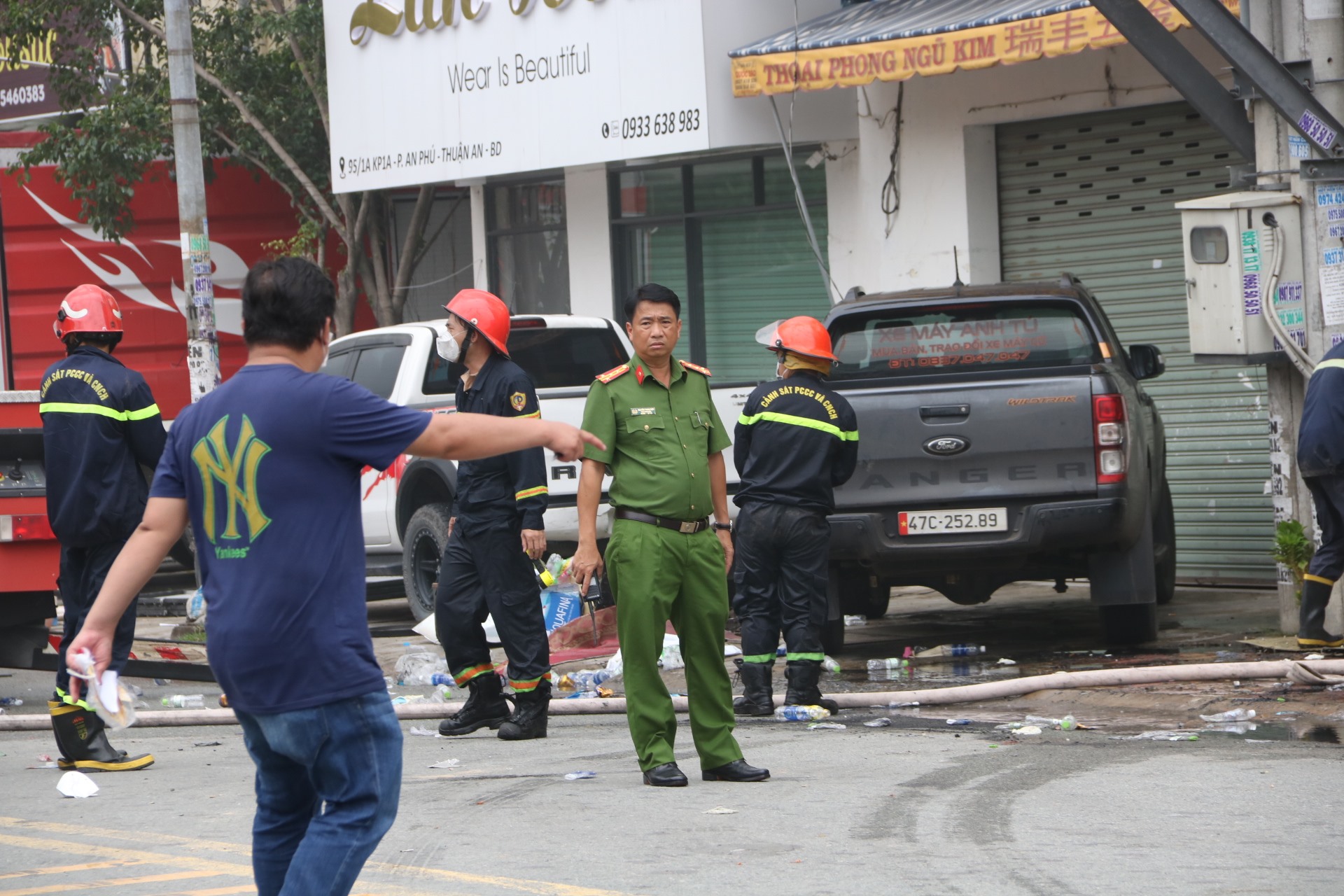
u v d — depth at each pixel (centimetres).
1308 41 1772
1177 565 2511
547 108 2923
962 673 1762
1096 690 1595
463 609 1519
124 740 1603
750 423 1523
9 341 3816
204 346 2477
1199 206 1805
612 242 3186
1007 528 1750
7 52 3672
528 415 1458
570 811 1161
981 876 951
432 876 997
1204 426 2467
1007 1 2394
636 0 2748
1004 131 2650
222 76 3438
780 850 1028
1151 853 995
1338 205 1773
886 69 2380
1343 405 1650
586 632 1994
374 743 714
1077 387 1738
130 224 3609
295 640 698
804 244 2917
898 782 1230
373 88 3262
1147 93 2425
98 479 1400
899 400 1769
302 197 3791
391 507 2305
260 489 704
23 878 1035
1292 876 937
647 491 1218
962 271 2655
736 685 1798
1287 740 1354
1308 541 1819
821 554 1532
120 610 721
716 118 2673
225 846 1108
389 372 2277
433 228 3794
